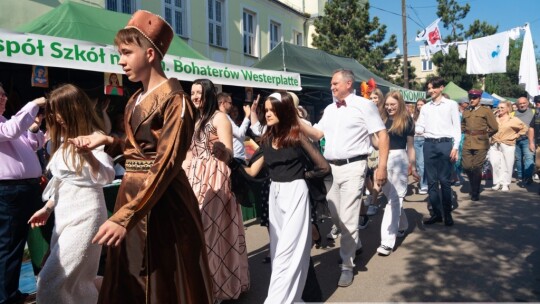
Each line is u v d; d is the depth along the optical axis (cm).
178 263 185
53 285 232
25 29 596
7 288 309
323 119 373
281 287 271
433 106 527
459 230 510
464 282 353
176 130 171
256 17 1669
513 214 584
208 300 194
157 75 191
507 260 401
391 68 2092
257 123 523
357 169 349
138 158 186
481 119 673
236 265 317
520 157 884
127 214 158
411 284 353
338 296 334
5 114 596
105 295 189
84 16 623
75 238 235
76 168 235
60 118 237
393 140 441
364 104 347
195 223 195
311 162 287
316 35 1992
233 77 648
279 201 286
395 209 438
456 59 2381
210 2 1423
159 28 186
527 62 1193
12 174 299
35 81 471
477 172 686
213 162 310
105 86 515
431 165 535
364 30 1920
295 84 794
